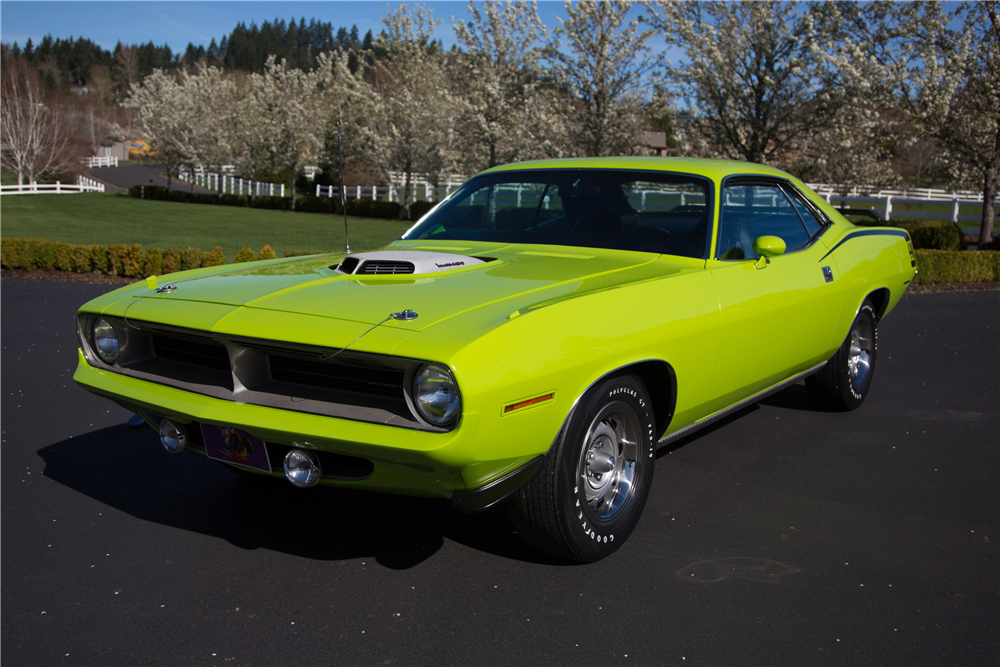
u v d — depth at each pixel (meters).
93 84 130.38
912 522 3.12
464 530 3.03
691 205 3.40
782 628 2.33
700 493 3.42
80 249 13.77
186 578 2.61
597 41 22.89
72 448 4.00
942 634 2.30
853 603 2.48
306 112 40.75
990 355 6.76
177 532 2.99
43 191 51.28
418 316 2.33
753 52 17.86
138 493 3.39
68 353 6.53
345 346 2.21
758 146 18.12
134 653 2.17
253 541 2.91
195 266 13.23
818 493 3.43
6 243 14.01
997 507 3.29
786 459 3.88
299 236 22.59
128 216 31.53
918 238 17.62
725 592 2.54
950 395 5.26
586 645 2.22
